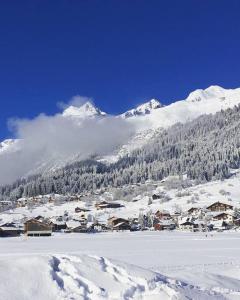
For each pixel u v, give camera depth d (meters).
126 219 184.00
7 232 163.12
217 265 45.59
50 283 20.39
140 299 20.31
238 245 85.38
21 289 19.45
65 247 84.38
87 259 23.36
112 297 20.03
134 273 22.92
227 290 24.55
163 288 21.67
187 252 66.75
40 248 82.25
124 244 92.38
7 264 21.61
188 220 179.25
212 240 105.88
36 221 156.62
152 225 187.25
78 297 19.72
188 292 22.09
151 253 64.69
